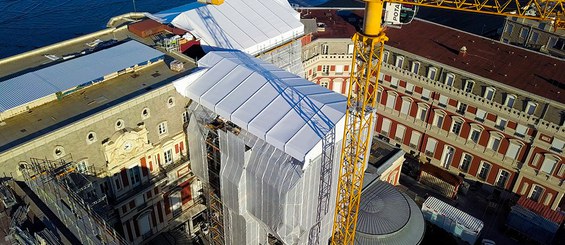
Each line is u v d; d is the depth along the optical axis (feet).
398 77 301.02
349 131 181.27
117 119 190.39
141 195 207.51
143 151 201.98
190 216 233.35
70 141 178.29
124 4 586.45
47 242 146.72
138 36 254.27
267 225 189.26
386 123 322.75
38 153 171.01
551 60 285.02
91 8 573.74
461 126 285.43
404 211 232.53
